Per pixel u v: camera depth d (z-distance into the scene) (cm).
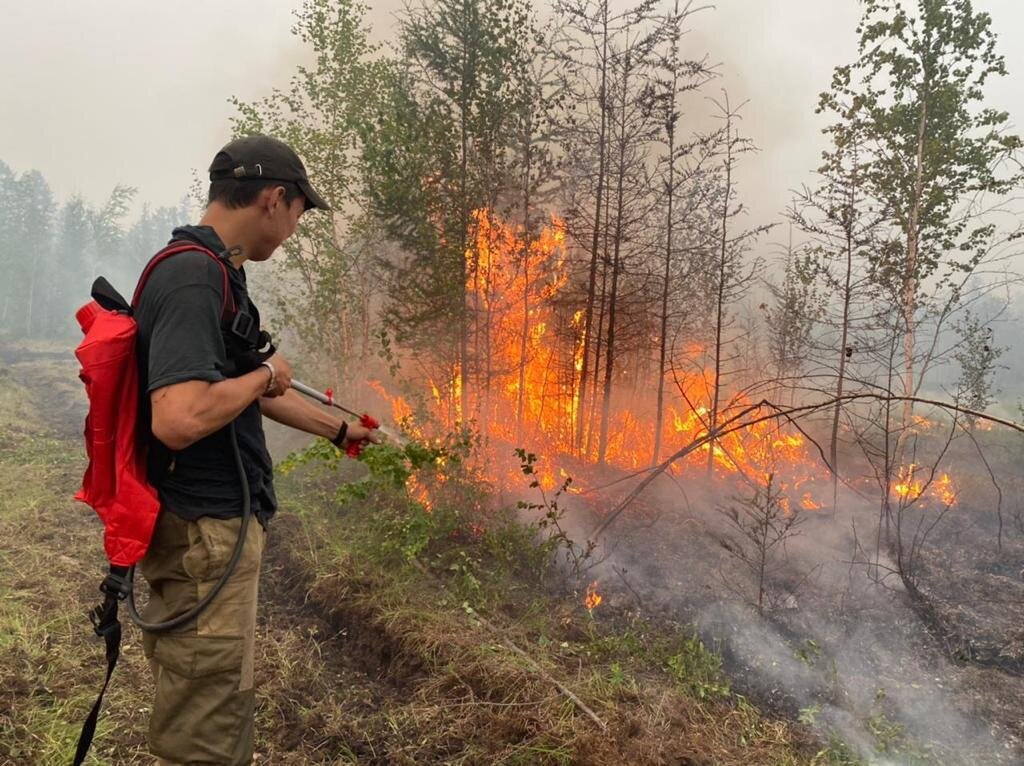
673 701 373
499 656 392
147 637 182
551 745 320
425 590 486
